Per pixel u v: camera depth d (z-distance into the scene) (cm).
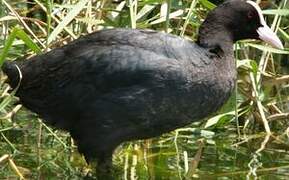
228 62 1085
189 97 1043
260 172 1098
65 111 1059
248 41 1323
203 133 1236
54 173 1070
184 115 1055
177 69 1031
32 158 1112
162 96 1032
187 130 1235
